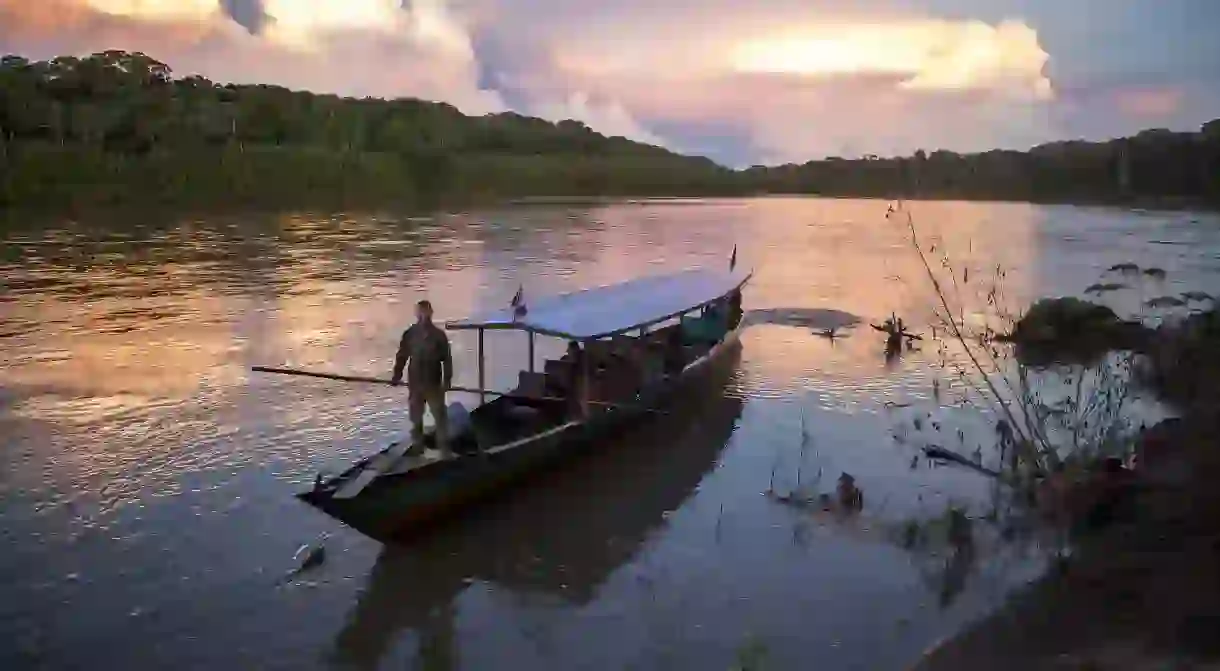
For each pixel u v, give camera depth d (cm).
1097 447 1316
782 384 1992
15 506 1224
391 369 1986
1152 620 856
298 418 1625
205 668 880
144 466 1380
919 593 1039
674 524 1238
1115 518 1120
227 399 1728
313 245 4450
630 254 4606
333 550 1131
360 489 1054
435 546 1153
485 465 1206
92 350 2084
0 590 1006
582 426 1403
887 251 4906
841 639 944
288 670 886
